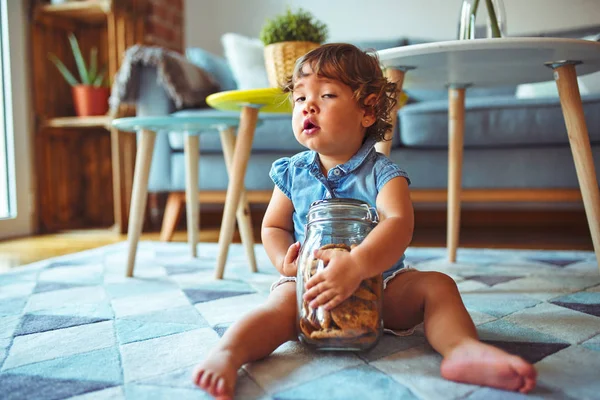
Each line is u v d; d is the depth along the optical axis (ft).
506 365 1.73
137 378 1.96
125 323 2.66
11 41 6.74
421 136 5.48
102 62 7.79
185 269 4.25
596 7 7.21
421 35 7.93
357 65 2.33
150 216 7.69
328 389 1.83
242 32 8.54
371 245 2.02
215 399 1.77
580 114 3.31
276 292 2.30
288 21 3.87
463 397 1.75
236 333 1.98
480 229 7.13
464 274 3.90
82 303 3.10
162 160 6.15
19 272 4.13
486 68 3.54
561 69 3.32
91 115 7.14
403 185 2.31
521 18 7.50
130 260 3.93
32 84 7.04
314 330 2.06
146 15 7.57
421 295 2.23
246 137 3.73
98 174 7.91
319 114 2.27
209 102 3.86
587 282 3.53
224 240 3.81
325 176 2.51
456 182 4.43
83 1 6.95
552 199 5.32
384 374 1.95
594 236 3.31
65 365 2.10
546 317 2.68
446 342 1.97
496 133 5.29
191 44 8.68
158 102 6.19
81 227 7.55
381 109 2.50
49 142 7.43
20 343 2.37
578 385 1.83
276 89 3.37
